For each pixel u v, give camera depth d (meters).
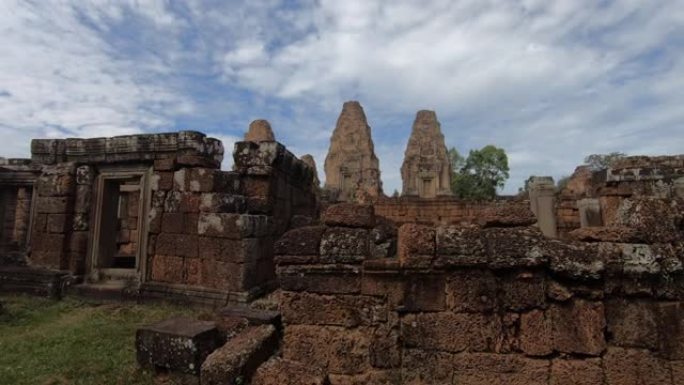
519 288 3.86
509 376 3.76
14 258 10.13
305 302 4.20
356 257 4.12
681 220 3.90
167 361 4.56
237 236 8.05
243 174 9.15
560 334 3.76
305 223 10.60
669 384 3.62
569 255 3.79
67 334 6.35
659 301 3.76
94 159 9.80
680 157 15.43
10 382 4.54
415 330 3.94
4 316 7.50
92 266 9.62
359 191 24.34
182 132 9.04
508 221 4.08
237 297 7.82
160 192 8.89
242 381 3.92
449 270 3.96
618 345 3.73
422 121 43.34
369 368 3.97
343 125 46.03
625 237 3.85
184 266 8.43
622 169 13.59
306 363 4.04
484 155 33.84
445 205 20.92
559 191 21.53
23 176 10.67
